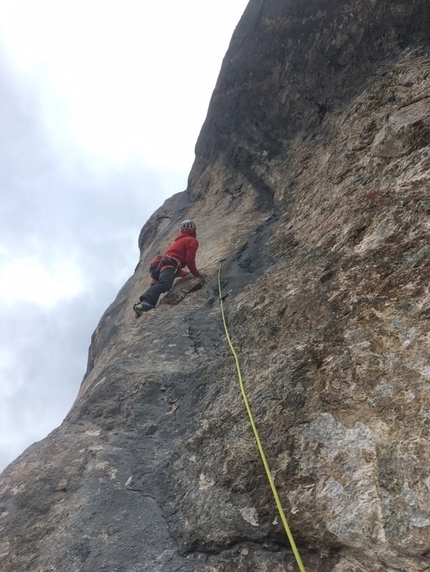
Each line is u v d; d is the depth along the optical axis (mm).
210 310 5125
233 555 2510
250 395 3230
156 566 2568
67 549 2795
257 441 2791
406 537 2037
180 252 6301
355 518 2225
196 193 9586
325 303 3463
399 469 2232
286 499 2494
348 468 2410
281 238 5484
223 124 8977
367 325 3006
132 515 2904
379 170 4359
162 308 5820
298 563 2170
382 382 2635
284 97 7340
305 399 2873
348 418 2615
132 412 3854
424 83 4590
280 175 7098
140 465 3270
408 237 3389
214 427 3215
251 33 8055
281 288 4203
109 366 4711
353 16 6055
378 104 5117
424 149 3953
